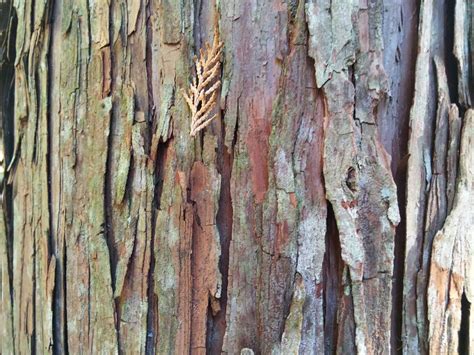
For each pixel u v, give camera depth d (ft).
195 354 1.14
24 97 1.37
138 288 1.17
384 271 1.10
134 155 1.18
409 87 1.16
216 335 1.14
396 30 1.15
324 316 1.11
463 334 1.12
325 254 1.11
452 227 1.12
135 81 1.19
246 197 1.13
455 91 1.17
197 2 1.17
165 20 1.18
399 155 1.15
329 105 1.10
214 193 1.14
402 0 1.16
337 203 1.09
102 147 1.20
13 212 1.43
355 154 1.10
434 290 1.12
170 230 1.15
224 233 1.15
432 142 1.15
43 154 1.31
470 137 1.14
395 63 1.15
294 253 1.09
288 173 1.10
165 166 1.17
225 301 1.14
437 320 1.12
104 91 1.21
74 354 1.23
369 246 1.10
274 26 1.13
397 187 1.14
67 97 1.26
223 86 1.14
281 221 1.10
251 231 1.12
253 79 1.13
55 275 1.27
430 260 1.12
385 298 1.10
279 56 1.12
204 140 1.15
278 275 1.10
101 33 1.21
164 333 1.15
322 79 1.10
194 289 1.15
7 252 1.43
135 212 1.17
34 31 1.33
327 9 1.10
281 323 1.09
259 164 1.12
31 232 1.34
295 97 1.11
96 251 1.20
